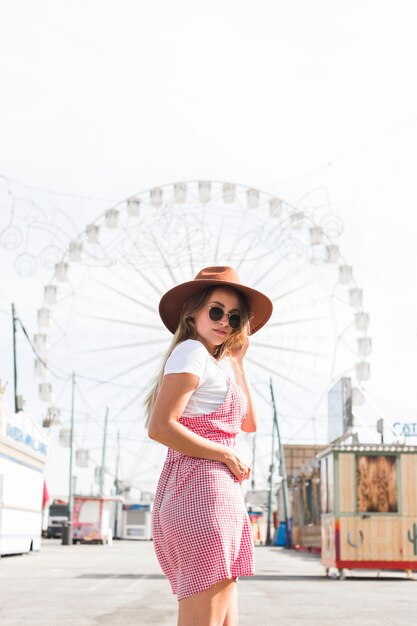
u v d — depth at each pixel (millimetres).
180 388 3045
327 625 8023
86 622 8094
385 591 12484
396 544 16031
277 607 9781
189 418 3107
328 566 16516
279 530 49750
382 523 16125
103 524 47719
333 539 16109
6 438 22797
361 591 12445
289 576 16609
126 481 42438
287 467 55062
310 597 11250
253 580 15148
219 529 2953
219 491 2996
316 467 33281
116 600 10508
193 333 3381
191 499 2992
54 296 38375
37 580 14305
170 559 3119
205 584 2932
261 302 3414
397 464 16344
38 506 28969
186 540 2967
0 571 17109
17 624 7918
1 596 11039
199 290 3408
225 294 3359
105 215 37500
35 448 28328
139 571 17375
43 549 33688
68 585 13109
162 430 3016
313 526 34500
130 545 46406
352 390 28031
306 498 37188
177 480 3055
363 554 15953
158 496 3178
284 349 39875
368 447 16375
